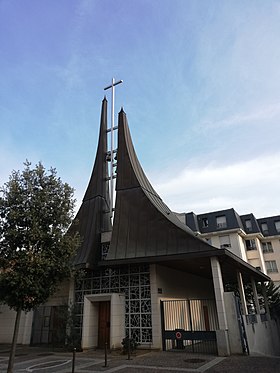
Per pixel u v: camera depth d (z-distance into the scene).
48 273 9.68
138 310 15.97
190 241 15.67
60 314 17.53
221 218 40.75
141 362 11.71
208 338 13.80
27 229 9.83
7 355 14.78
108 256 16.92
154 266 16.50
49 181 10.84
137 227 17.72
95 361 12.31
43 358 13.54
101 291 17.52
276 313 26.31
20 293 9.07
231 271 20.17
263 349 15.98
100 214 20.91
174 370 9.96
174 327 16.48
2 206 9.89
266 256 41.38
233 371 9.54
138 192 19.20
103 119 25.52
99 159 23.62
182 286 19.34
